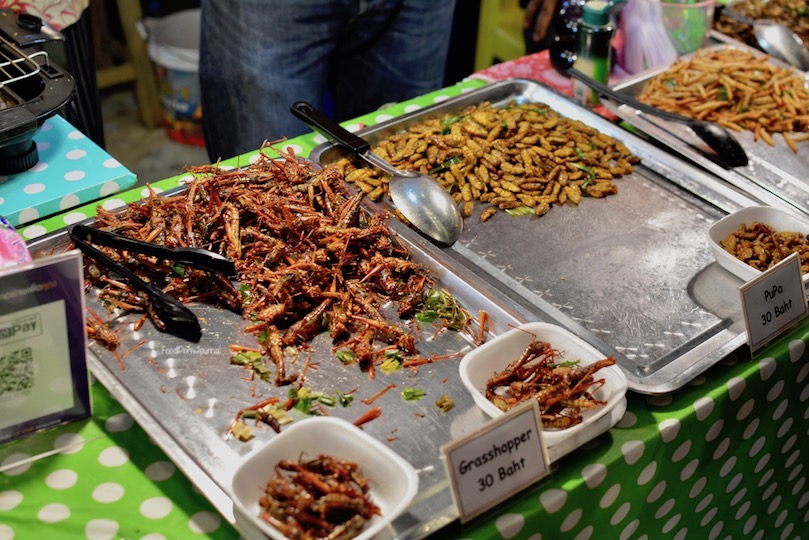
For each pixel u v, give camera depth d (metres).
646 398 1.41
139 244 1.53
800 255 1.69
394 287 1.60
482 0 3.60
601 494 1.31
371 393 1.40
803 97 2.29
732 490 1.62
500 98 2.31
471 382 1.36
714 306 1.64
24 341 1.23
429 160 2.00
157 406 1.33
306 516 1.11
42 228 1.74
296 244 1.66
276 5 2.70
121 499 1.23
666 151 2.18
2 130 1.70
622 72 2.64
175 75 3.97
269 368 1.42
